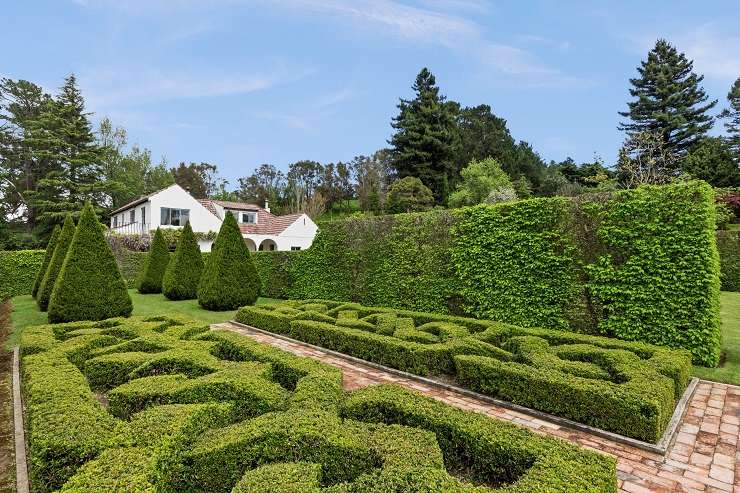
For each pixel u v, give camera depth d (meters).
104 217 32.69
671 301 6.57
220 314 11.15
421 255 10.36
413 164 37.75
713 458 3.49
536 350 5.71
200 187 55.78
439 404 3.43
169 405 3.28
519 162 45.59
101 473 2.26
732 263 16.06
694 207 6.46
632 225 7.04
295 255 14.40
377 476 2.32
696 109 32.56
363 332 6.86
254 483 2.23
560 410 4.26
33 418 3.07
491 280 8.85
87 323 7.54
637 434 3.75
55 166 30.62
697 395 5.11
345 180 59.78
